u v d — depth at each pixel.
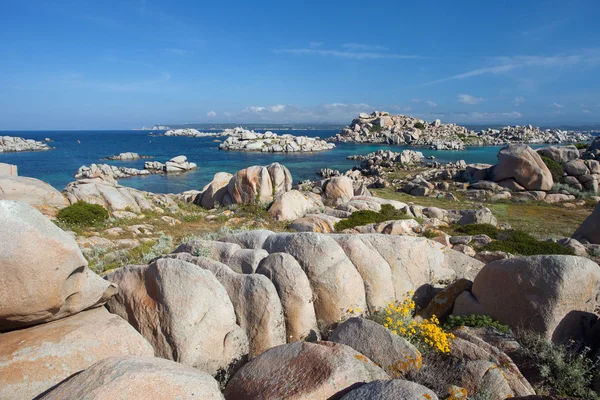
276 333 7.55
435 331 7.33
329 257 8.70
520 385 6.27
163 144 143.38
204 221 22.94
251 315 7.61
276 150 106.44
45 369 5.32
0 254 5.08
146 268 7.38
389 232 16.05
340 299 8.49
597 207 17.69
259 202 26.47
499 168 38.03
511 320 8.13
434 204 33.47
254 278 7.82
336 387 5.35
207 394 4.73
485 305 8.63
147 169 68.94
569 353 7.23
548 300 7.63
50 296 5.58
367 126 160.50
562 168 37.56
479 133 167.38
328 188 29.39
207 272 7.38
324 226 18.91
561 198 33.75
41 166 71.81
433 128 154.88
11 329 5.84
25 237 5.29
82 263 6.00
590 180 35.91
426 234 15.87
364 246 9.54
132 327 6.54
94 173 58.62
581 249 15.38
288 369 5.87
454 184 41.06
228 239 10.65
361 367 5.77
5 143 109.81
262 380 5.83
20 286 5.27
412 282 10.05
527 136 145.00
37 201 20.39
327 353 5.92
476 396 5.95
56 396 4.48
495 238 17.80
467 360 6.75
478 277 9.04
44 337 5.68
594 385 6.69
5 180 20.08
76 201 21.92
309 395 5.20
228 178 30.53
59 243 5.58
